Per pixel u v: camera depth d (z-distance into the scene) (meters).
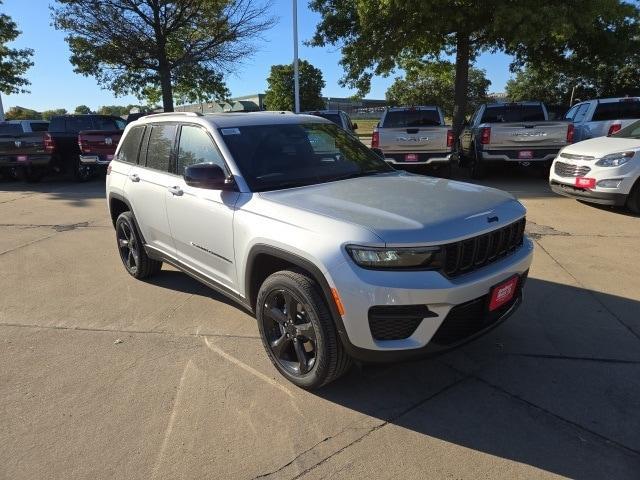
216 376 3.48
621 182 7.31
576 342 3.81
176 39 18.58
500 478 2.50
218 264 3.87
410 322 2.80
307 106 49.84
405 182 3.80
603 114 11.55
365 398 3.19
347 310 2.80
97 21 16.59
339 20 16.30
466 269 2.97
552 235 6.60
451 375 3.42
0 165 13.24
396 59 16.86
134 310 4.65
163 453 2.74
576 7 13.43
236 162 3.72
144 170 4.83
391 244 2.73
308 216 3.07
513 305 3.42
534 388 3.24
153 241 4.86
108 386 3.39
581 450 2.67
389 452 2.70
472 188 3.66
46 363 3.72
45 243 7.20
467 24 14.33
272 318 3.36
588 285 4.88
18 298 5.05
